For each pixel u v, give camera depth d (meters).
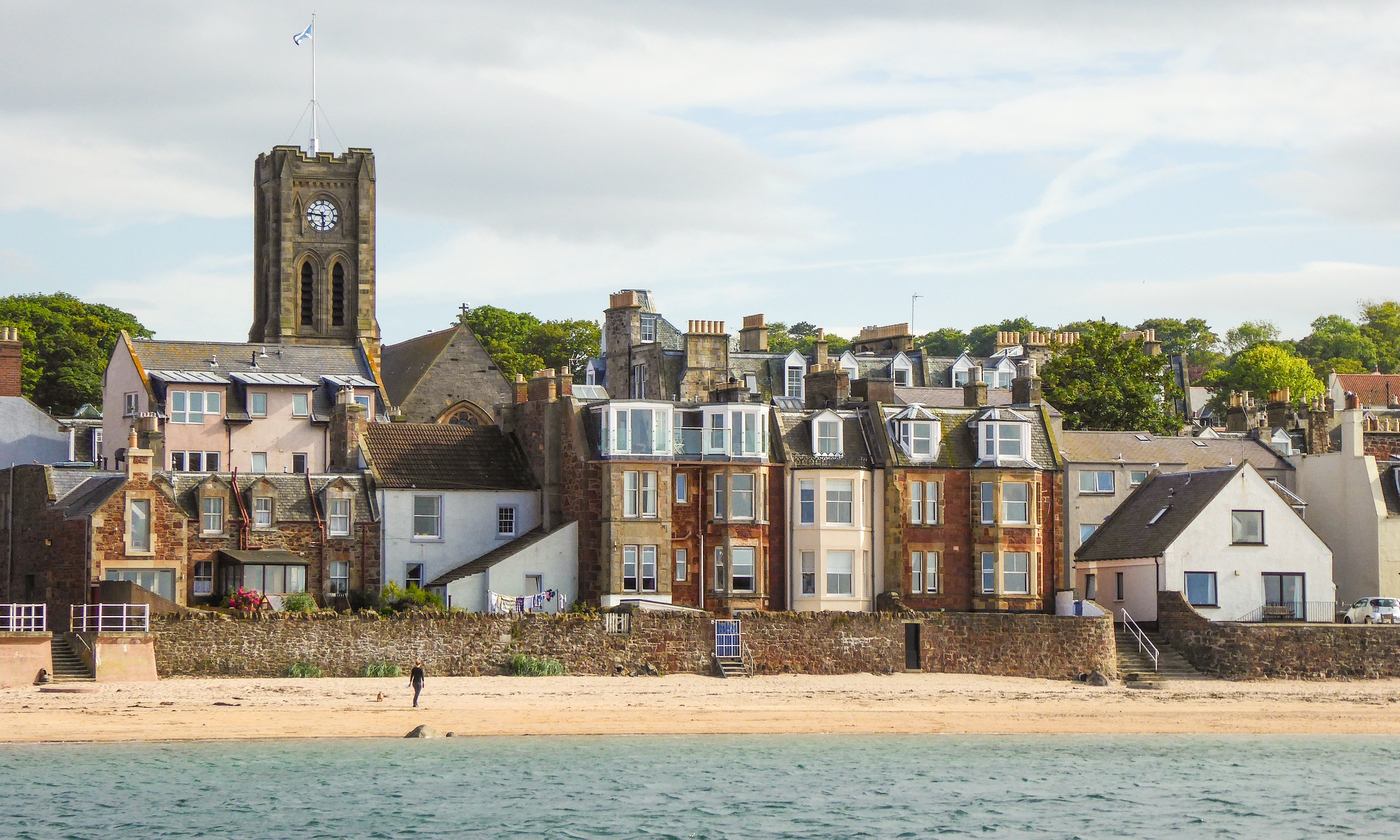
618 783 75.75
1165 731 88.88
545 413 105.50
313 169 166.88
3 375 126.69
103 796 71.06
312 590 99.12
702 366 145.62
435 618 89.88
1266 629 100.25
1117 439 119.44
